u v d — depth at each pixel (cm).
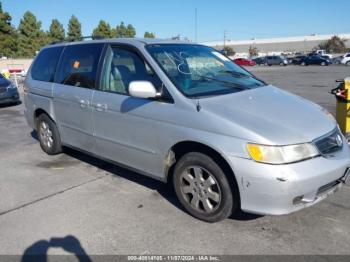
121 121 422
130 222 371
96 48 478
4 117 982
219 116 337
